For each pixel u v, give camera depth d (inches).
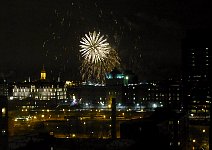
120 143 6023.6
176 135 7194.9
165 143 6432.1
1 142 5054.1
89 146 6102.4
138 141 6176.2
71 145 6176.2
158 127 6343.5
